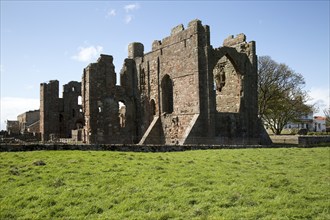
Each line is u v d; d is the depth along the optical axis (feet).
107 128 159.02
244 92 138.72
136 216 36.63
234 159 71.46
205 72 129.08
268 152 86.84
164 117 146.00
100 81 159.74
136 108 166.61
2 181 50.01
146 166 59.62
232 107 142.31
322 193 42.73
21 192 45.34
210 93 128.06
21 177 52.03
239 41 146.72
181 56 136.98
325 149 97.04
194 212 36.63
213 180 49.06
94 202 41.24
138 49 174.09
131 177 51.29
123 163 62.18
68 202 41.42
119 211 38.40
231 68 144.25
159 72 150.71
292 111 212.43
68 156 67.92
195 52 129.08
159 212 37.19
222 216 35.32
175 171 55.52
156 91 152.15
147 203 39.86
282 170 58.75
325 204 38.45
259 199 40.22
